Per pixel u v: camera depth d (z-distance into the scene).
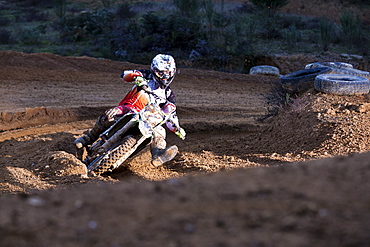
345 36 34.94
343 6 45.06
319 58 31.34
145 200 4.27
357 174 4.69
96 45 32.59
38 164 8.41
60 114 14.31
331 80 11.76
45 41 34.06
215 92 20.11
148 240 3.29
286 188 4.38
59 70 20.94
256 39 35.38
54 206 4.17
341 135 8.82
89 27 35.16
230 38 32.47
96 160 7.94
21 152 10.05
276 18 38.25
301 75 13.99
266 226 3.44
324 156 7.82
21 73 19.91
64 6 43.78
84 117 14.59
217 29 36.25
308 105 11.14
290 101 12.43
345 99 11.27
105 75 21.30
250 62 31.56
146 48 31.36
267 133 11.19
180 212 3.85
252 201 4.05
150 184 5.07
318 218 3.51
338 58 31.48
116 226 3.56
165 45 31.73
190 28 32.66
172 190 4.61
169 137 12.05
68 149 10.16
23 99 16.34
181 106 16.41
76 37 34.03
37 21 41.59
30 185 6.95
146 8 42.91
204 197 4.25
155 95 8.20
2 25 39.03
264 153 9.31
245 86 21.66
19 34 35.28
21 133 12.03
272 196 4.15
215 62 30.72
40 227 3.56
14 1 50.69
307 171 5.10
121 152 7.75
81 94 17.83
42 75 20.06
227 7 44.25
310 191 4.21
